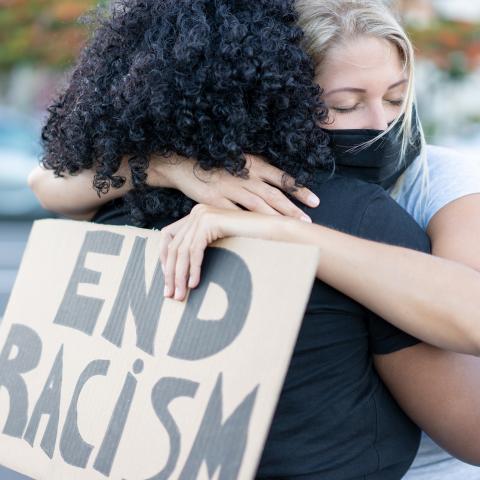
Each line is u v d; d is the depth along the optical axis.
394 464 1.81
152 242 1.76
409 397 1.80
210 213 1.67
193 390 1.58
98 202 2.03
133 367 1.67
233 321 1.58
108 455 1.65
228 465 1.50
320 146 1.78
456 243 1.87
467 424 1.80
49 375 1.80
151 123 1.78
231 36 1.70
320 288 1.71
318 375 1.72
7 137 13.10
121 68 1.84
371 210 1.75
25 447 1.78
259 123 1.73
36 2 8.89
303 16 1.84
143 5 1.87
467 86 9.95
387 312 1.64
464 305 1.61
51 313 1.86
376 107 1.85
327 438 1.73
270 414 1.50
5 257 10.38
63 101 2.04
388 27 1.82
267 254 1.59
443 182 2.00
